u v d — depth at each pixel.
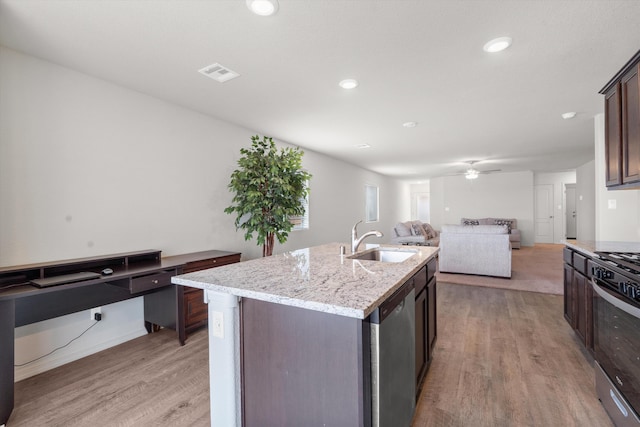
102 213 2.67
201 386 2.10
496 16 1.80
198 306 2.91
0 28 1.92
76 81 2.50
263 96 3.03
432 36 2.00
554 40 2.04
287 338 1.30
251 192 3.34
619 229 3.49
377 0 1.66
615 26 1.89
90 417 1.79
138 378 2.20
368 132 4.36
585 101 3.18
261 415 1.38
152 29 1.94
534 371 2.22
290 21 1.85
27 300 2.10
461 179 9.55
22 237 2.23
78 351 2.51
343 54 2.23
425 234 7.62
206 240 3.60
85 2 1.68
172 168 3.23
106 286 2.48
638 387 1.41
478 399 1.91
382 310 1.22
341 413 1.19
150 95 3.01
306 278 1.53
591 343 2.26
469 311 3.51
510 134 4.52
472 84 2.76
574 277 2.64
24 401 1.94
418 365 1.88
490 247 5.08
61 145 2.42
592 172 6.73
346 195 6.98
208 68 2.45
